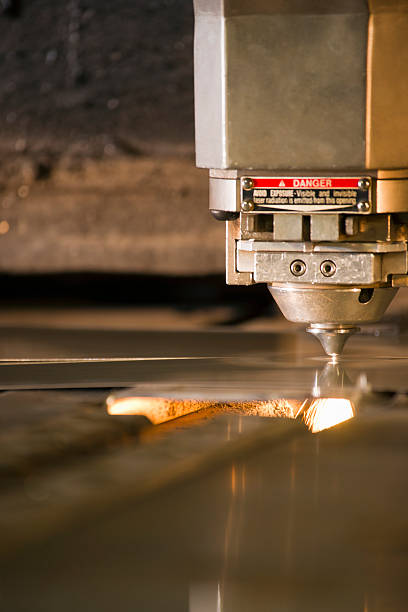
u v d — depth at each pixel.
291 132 1.19
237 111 1.20
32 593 0.69
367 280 1.21
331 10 1.16
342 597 0.68
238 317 2.95
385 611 0.66
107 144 3.03
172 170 3.01
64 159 3.05
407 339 2.06
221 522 0.83
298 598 0.68
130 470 0.98
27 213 3.09
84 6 3.02
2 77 3.11
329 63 1.17
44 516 0.84
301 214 1.21
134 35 3.01
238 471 0.99
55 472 0.97
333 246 1.22
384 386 1.38
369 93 1.17
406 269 1.23
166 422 1.20
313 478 0.96
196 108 1.26
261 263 1.25
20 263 3.10
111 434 1.12
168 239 3.03
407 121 1.18
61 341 2.04
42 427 1.11
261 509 0.87
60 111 3.06
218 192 1.26
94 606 0.67
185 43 3.00
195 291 3.09
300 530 0.81
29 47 3.09
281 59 1.18
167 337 2.04
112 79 3.03
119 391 1.35
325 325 1.31
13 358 1.77
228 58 1.19
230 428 1.15
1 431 1.09
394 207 1.20
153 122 3.01
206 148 1.25
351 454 1.04
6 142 3.09
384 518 0.84
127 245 3.03
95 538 0.80
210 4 1.21
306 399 1.29
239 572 0.72
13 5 3.08
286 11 1.17
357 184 1.19
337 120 1.18
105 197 3.05
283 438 1.13
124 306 3.04
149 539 0.80
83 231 3.06
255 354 1.80
